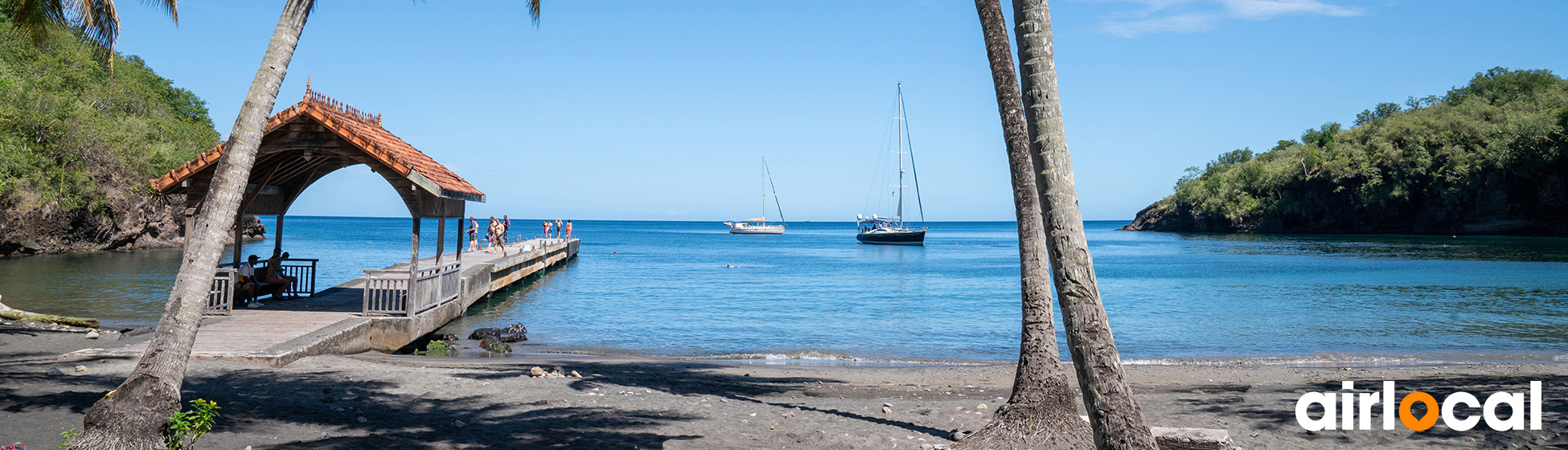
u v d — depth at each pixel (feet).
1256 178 405.18
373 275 46.21
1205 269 153.38
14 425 20.98
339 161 50.65
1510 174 297.33
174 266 116.78
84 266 115.85
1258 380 39.22
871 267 167.12
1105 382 15.83
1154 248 265.54
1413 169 325.01
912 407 29.40
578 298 90.74
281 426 22.24
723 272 143.43
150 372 17.60
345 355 40.83
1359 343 56.59
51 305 67.56
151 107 202.28
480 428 23.41
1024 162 20.84
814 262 187.32
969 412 27.86
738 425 25.13
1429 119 337.93
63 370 29.53
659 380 36.73
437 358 42.09
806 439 23.29
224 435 20.88
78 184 146.10
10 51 143.23
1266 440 24.09
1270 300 90.99
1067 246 16.43
